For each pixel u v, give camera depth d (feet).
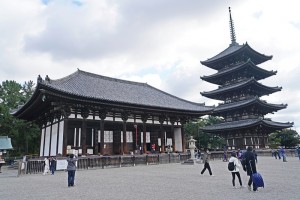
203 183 51.31
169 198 35.68
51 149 112.06
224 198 35.19
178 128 147.74
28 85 241.35
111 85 140.67
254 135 178.70
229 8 240.94
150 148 135.54
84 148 104.99
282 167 85.81
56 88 92.07
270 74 207.21
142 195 38.34
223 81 215.31
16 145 216.74
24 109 118.32
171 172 75.82
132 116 125.59
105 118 115.96
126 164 104.94
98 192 41.78
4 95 205.77
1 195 41.16
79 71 134.10
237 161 46.42
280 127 184.03
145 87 164.55
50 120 119.03
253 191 40.81
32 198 37.60
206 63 219.00
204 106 157.48
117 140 124.06
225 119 201.46
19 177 72.84
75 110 106.52
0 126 192.13
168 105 140.05
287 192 39.40
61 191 43.70
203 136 264.11
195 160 119.34
